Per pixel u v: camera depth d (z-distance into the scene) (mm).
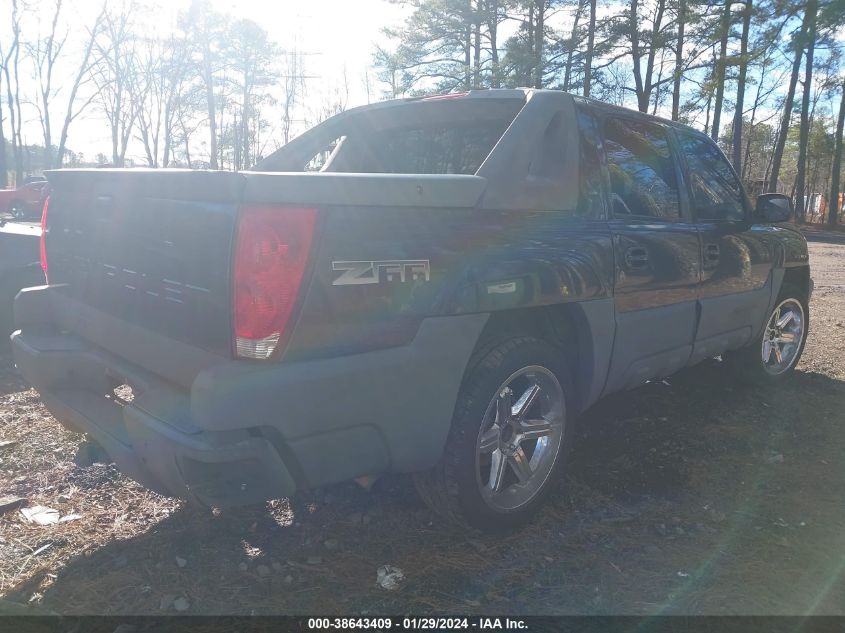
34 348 3195
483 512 3027
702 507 3469
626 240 3596
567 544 3096
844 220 47500
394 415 2646
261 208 2289
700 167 4629
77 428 3191
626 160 3883
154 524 3170
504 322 3186
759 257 4879
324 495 3482
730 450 4207
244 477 2398
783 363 5629
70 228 3277
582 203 3465
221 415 2252
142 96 44406
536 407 3373
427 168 4086
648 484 3705
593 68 30781
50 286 3510
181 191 2469
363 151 4496
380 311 2562
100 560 2859
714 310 4406
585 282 3293
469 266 2820
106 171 2895
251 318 2299
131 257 2799
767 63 28891
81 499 3387
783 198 4668
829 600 2703
